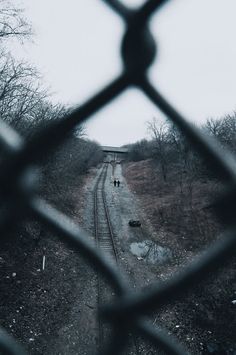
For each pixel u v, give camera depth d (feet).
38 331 29.37
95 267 4.26
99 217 66.18
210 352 28.53
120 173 154.92
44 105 45.32
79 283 38.34
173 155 115.03
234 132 79.97
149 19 3.34
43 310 32.19
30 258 40.04
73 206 67.41
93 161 178.40
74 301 34.83
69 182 77.82
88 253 4.19
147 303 3.91
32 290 34.58
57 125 3.46
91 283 38.58
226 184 3.75
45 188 48.75
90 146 157.58
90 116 3.51
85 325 31.12
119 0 3.32
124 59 3.46
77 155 83.20
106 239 54.19
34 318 30.81
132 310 3.92
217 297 35.86
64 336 29.45
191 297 35.55
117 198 87.15
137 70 3.45
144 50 3.42
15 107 41.16
